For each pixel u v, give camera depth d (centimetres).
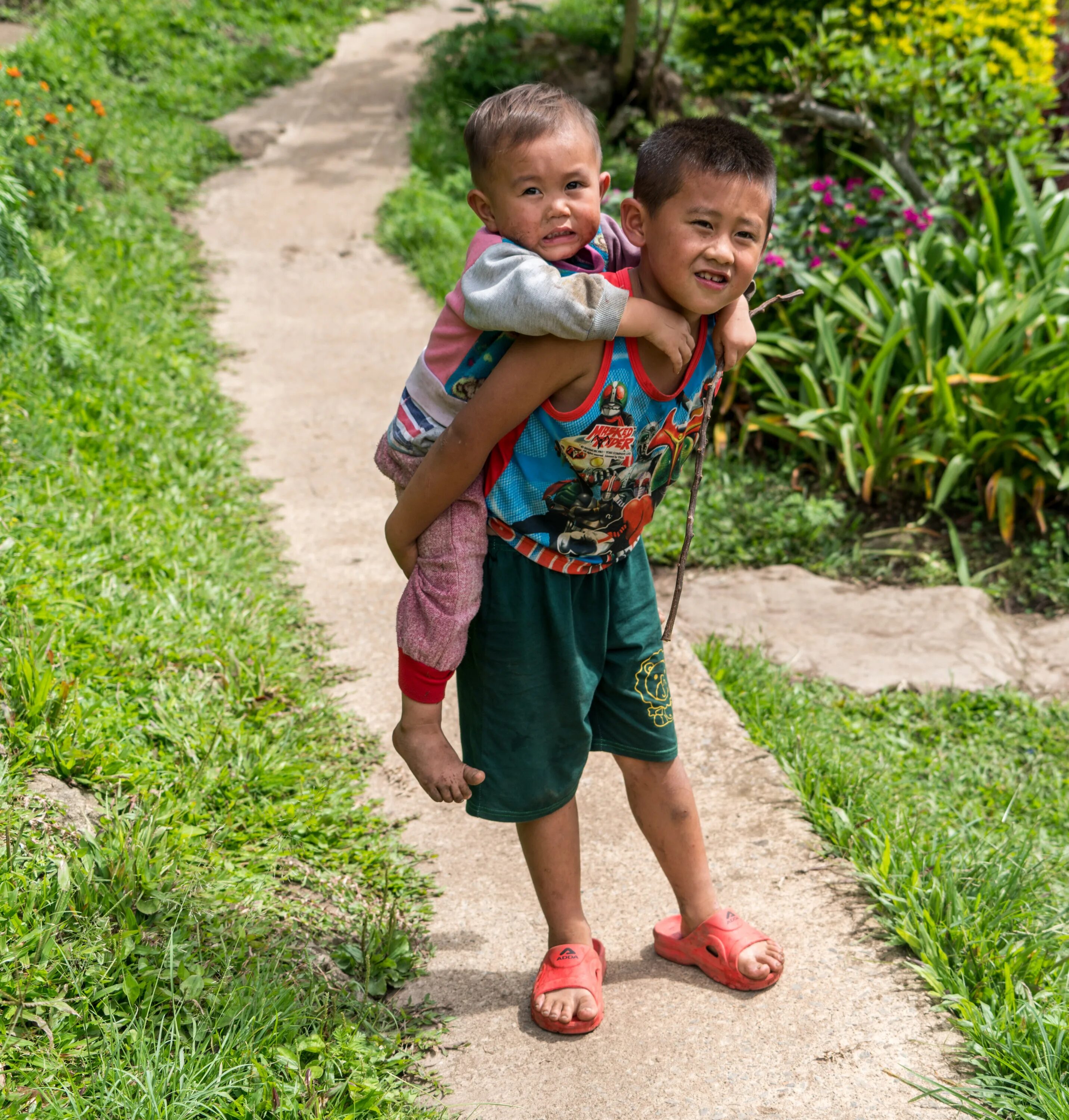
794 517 552
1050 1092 203
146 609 377
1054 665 473
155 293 729
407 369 683
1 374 496
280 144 1080
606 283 176
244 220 916
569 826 232
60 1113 184
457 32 1259
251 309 766
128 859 241
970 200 694
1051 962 245
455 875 297
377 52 1353
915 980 243
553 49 1235
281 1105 198
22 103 786
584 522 204
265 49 1292
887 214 659
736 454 602
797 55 702
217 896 256
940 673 456
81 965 216
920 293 593
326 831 303
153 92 1123
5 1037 195
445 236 863
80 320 605
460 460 191
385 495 537
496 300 176
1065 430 548
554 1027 234
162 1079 196
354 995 245
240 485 534
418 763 215
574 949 237
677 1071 224
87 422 511
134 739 307
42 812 254
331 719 364
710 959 246
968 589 512
